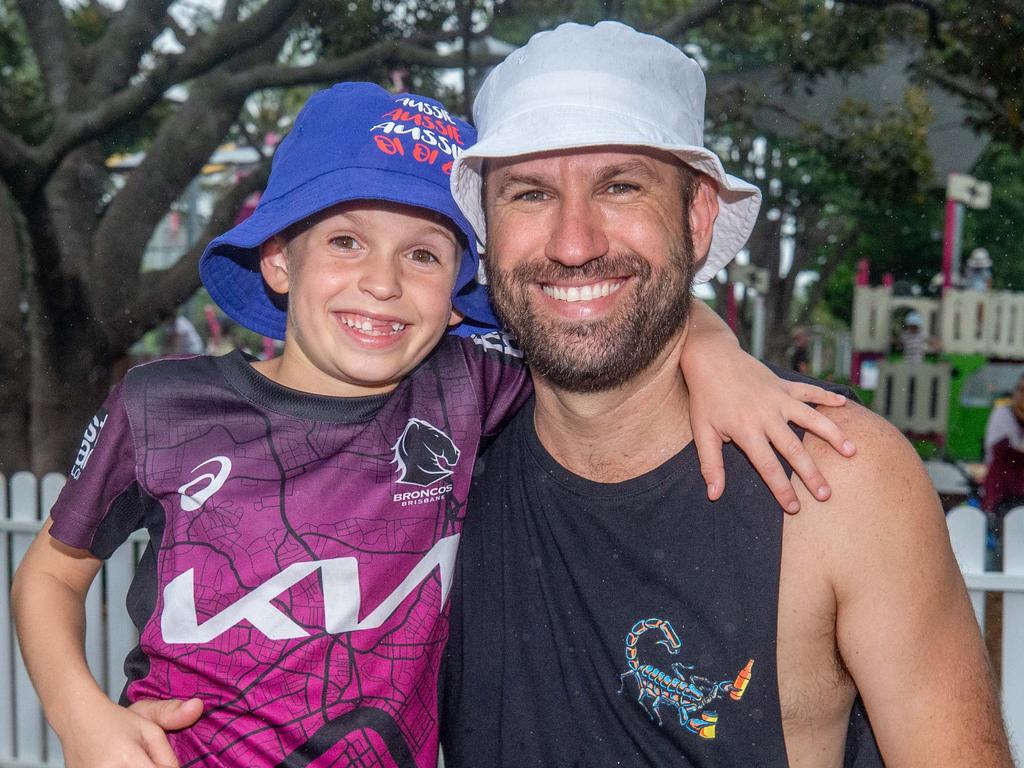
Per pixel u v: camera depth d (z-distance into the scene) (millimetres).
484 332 2215
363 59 6449
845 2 7047
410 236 1969
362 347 1908
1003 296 11711
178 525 1785
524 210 1702
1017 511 3271
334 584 1771
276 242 2092
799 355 12758
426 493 1869
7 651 4105
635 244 1644
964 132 8391
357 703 1738
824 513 1526
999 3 7117
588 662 1650
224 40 5602
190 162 6305
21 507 4152
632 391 1635
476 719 1763
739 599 1549
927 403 11156
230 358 1911
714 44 7895
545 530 1721
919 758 1465
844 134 8219
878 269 14688
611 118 1646
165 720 1657
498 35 7199
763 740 1534
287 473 1820
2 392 6254
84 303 5988
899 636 1481
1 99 7359
